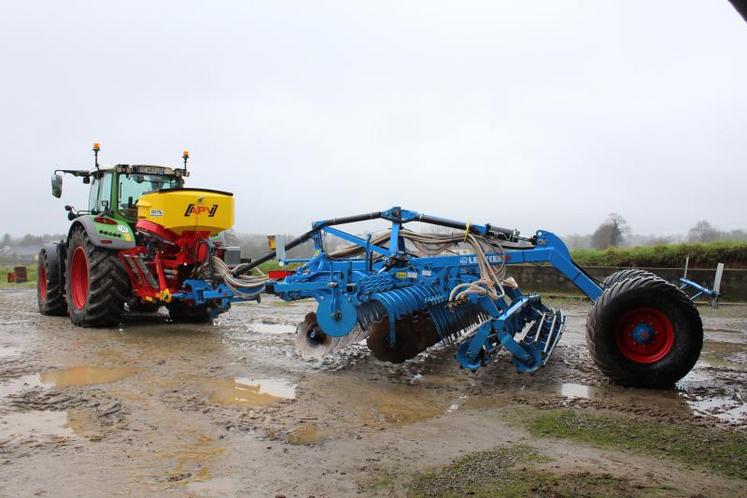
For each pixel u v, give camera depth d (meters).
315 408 4.43
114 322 8.27
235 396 4.77
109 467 3.30
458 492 2.94
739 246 14.34
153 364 5.91
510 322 5.30
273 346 6.98
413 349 5.80
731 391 4.85
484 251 5.51
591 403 4.49
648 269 13.94
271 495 2.94
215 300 8.43
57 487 3.04
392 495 2.93
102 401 4.57
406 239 5.94
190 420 4.14
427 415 4.25
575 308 11.24
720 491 2.93
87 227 7.75
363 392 4.89
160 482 3.11
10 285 18.70
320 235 6.21
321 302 5.53
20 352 6.43
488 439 3.73
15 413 4.27
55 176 9.24
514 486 2.99
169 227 7.48
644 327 4.86
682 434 3.77
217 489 3.02
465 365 5.13
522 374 5.46
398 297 5.31
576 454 3.44
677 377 4.78
